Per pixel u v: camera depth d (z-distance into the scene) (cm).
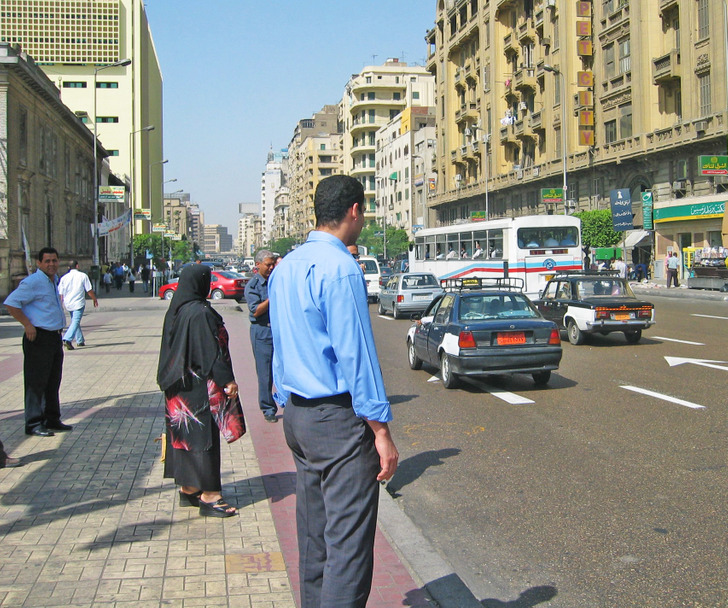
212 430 521
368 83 11344
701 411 863
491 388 1098
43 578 411
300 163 15738
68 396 1002
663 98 3938
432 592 407
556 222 2470
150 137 12069
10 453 688
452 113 6838
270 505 546
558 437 777
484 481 636
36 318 751
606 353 1423
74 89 9650
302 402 310
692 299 2923
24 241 3500
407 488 627
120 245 8256
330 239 316
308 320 303
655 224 3950
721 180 3453
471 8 6253
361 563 305
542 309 1731
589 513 542
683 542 478
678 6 3762
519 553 476
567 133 4753
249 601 384
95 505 541
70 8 9494
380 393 298
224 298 3716
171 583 406
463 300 1141
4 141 3284
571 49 4650
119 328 2158
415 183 8075
